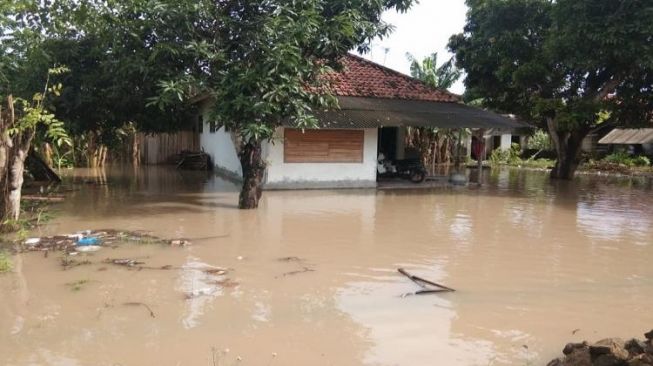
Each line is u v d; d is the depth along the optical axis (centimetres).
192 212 1175
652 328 546
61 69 1089
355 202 1400
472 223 1119
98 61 1362
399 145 2114
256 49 1112
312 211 1229
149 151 2509
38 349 466
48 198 1354
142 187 1623
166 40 1084
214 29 1136
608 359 419
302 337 505
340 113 1593
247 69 1069
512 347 495
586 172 2748
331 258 796
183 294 617
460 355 475
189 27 1066
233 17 1171
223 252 816
